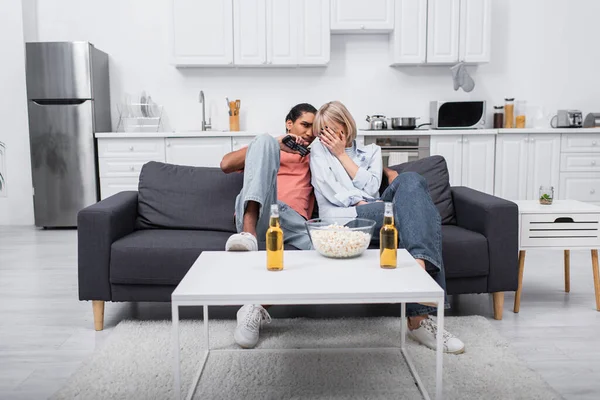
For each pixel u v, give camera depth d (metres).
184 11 4.70
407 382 1.72
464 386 1.68
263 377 1.76
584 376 1.79
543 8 5.13
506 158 4.68
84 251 2.19
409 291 1.35
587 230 2.41
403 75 5.14
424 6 4.72
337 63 5.12
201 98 4.98
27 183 5.06
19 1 4.90
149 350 1.99
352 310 2.47
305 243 2.22
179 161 4.64
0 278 3.16
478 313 2.42
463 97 5.18
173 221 2.53
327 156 2.45
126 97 5.12
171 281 2.18
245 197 2.04
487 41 4.77
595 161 4.70
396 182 2.03
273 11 4.71
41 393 1.71
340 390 1.68
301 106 2.56
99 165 4.66
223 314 2.42
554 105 5.22
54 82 4.61
